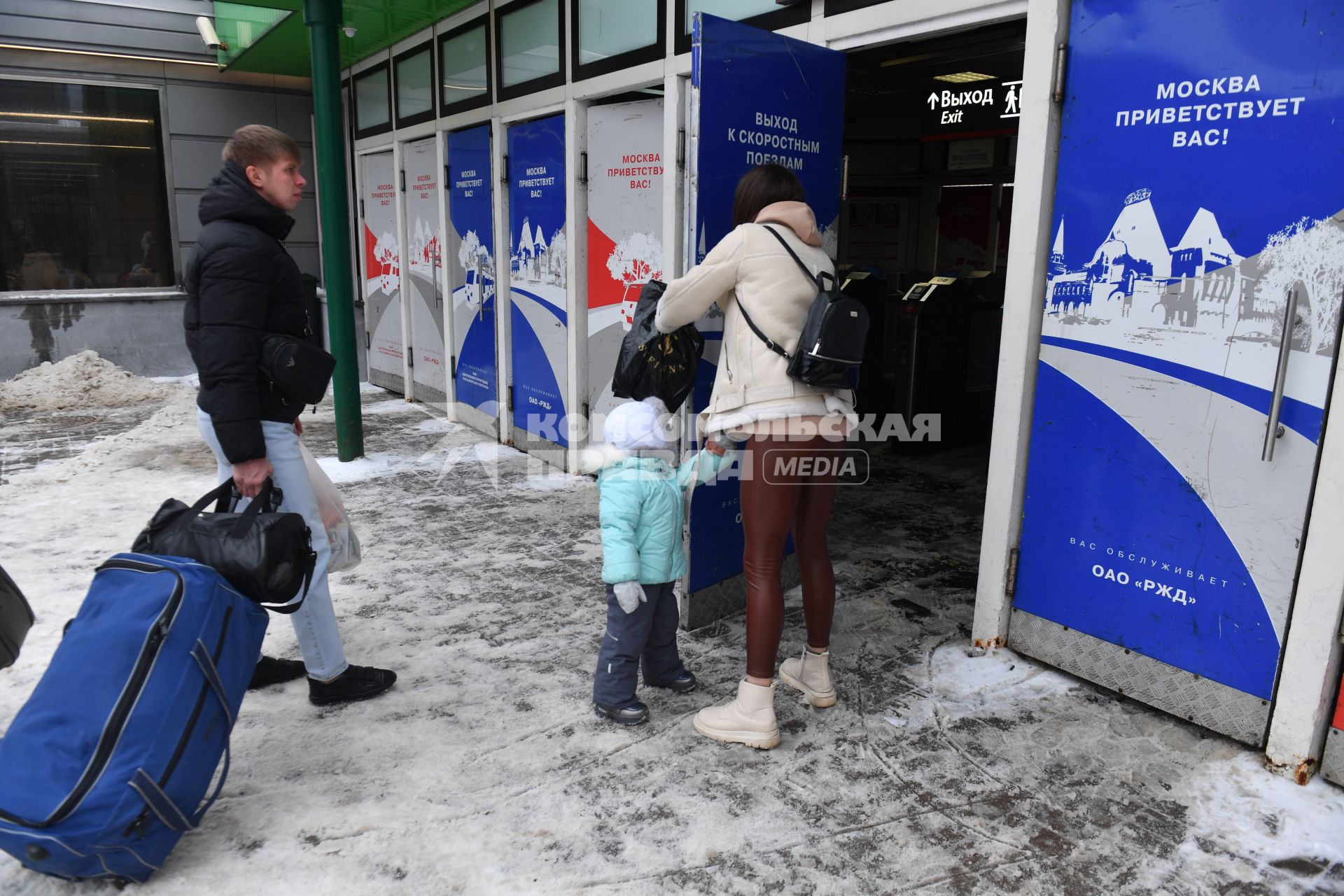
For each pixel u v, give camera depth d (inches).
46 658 124.8
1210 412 99.9
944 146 337.7
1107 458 110.7
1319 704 94.0
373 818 91.1
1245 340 96.0
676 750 104.0
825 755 103.0
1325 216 88.3
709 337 129.6
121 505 197.6
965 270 359.9
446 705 113.9
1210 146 96.2
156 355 367.9
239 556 87.2
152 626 79.0
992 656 126.8
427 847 86.8
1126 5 101.7
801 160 135.3
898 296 279.4
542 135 221.3
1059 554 118.3
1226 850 86.5
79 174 352.5
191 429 275.6
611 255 204.4
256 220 97.6
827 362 96.4
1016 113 285.4
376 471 230.5
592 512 196.4
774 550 103.1
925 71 259.8
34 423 288.2
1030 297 114.7
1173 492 104.7
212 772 84.7
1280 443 94.4
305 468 106.4
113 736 76.1
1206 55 95.4
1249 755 102.0
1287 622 96.5
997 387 120.9
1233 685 102.0
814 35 141.6
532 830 89.4
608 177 201.2
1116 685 114.0
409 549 172.2
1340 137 86.6
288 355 97.3
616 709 109.0
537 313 234.8
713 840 88.1
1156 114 100.4
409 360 327.0
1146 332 104.6
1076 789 96.3
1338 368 89.0
